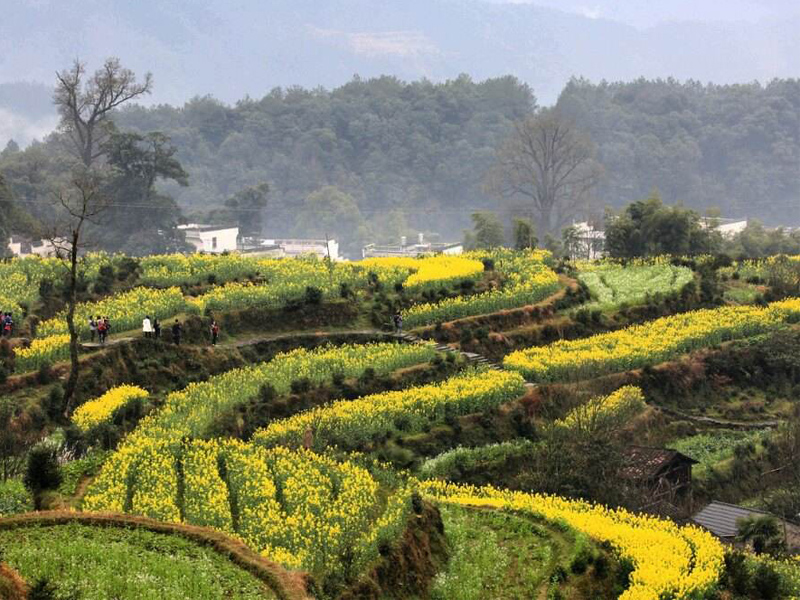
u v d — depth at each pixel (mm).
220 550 38469
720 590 49688
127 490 50188
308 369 76562
